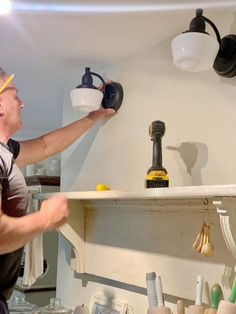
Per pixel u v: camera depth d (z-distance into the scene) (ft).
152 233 4.84
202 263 4.19
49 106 8.56
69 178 6.63
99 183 5.90
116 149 5.60
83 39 4.94
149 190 3.80
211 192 3.20
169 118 4.76
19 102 4.50
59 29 4.66
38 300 9.45
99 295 5.67
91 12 4.19
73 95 5.41
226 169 4.02
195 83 4.46
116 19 4.36
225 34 4.14
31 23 4.49
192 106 4.48
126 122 5.46
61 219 3.66
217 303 3.81
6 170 3.85
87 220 6.00
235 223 3.34
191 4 3.98
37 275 5.93
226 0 3.88
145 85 5.18
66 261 6.54
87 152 6.23
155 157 4.34
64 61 5.75
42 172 10.22
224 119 4.09
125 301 5.22
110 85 5.68
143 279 4.90
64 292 6.52
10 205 4.00
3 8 4.10
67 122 6.79
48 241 9.86
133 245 5.11
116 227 5.43
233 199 3.33
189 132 4.48
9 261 4.09
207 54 3.64
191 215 4.36
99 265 5.68
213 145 4.18
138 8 4.09
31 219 3.49
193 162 4.40
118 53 5.38
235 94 3.99
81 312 5.57
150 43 5.01
